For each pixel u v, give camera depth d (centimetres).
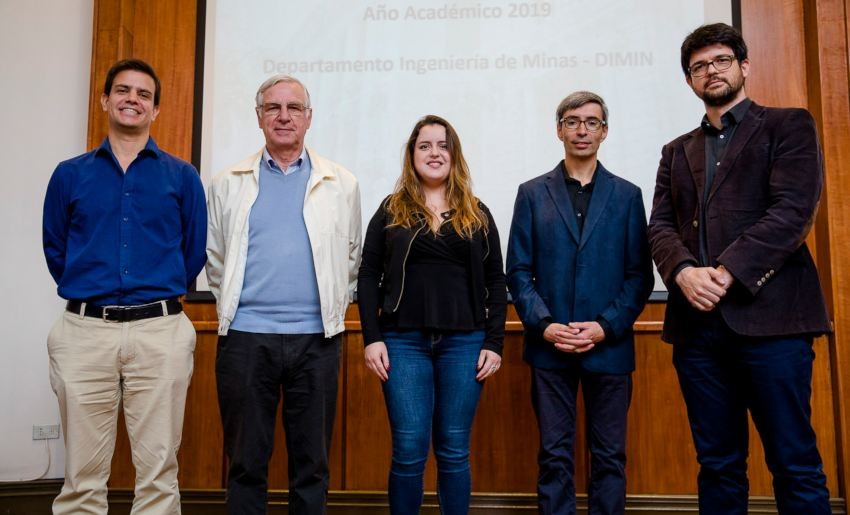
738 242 165
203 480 269
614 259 203
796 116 172
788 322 163
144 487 187
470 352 187
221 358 190
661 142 278
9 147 291
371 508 264
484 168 284
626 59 283
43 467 280
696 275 168
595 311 198
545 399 200
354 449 269
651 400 262
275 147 200
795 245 163
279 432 270
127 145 199
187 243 204
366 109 290
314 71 293
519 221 215
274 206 197
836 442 255
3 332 283
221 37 295
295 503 189
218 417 271
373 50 292
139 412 189
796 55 274
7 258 286
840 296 255
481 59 289
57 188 195
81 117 294
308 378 192
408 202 196
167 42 293
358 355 272
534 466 263
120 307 187
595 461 196
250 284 192
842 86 262
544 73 286
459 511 181
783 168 167
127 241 190
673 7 282
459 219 192
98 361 185
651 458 260
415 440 181
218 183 205
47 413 282
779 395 163
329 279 194
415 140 201
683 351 182
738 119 179
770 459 167
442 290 186
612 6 285
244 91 294
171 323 192
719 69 178
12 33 296
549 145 283
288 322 191
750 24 277
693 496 257
